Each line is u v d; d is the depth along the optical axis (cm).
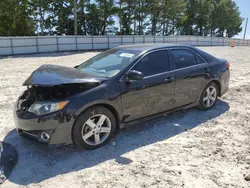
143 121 416
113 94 361
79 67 460
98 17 4884
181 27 6181
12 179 293
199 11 6166
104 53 477
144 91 399
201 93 501
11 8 4212
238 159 336
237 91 692
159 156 344
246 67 1180
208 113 512
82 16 4819
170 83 434
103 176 299
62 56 2073
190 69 470
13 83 833
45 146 327
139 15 5253
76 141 343
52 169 314
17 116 347
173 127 443
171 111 456
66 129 329
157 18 5497
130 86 381
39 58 1905
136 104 394
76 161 332
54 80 334
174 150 361
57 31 4897
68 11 4697
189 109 533
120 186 279
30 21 4522
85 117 342
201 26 6381
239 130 432
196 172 306
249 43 5162
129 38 3166
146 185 280
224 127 444
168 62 443
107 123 370
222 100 603
